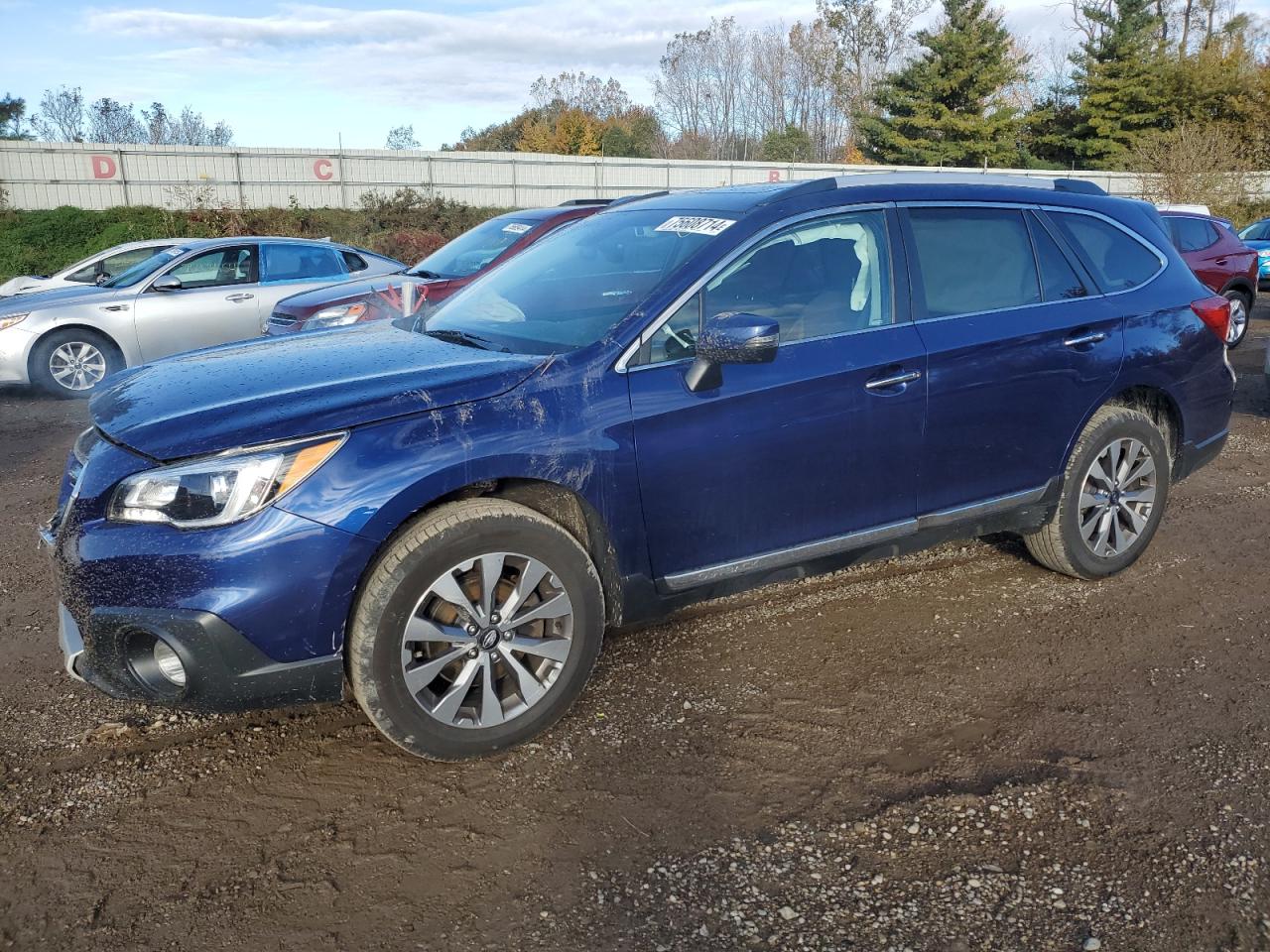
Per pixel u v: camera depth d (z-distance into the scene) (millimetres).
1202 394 4852
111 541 2891
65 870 2787
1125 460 4637
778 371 3605
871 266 3928
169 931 2555
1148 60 50000
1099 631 4258
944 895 2660
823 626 4316
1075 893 2666
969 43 48219
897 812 3010
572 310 3699
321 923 2580
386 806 3068
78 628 3037
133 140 55875
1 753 3371
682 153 67688
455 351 3559
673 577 3572
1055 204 4543
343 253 11508
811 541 3828
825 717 3564
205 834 2943
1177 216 12477
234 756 3350
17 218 30469
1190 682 3807
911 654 4055
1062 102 53656
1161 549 5254
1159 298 4691
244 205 33406
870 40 64188
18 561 5176
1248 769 3223
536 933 2543
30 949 2492
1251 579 4840
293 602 2902
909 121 49125
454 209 33281
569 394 3279
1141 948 2475
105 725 3543
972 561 5051
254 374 3367
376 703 3037
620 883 2725
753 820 2986
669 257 3721
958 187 4266
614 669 3922
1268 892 2666
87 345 10031
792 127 60844
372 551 2977
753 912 2607
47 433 8445
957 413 4012
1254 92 44000
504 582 3250
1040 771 3229
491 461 3113
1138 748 3354
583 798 3096
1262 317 16422
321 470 2924
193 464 2883
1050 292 4375
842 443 3758
